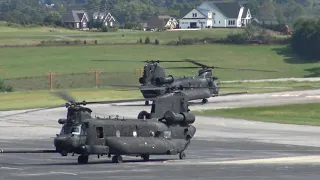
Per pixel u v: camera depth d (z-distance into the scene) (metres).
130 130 136.38
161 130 142.00
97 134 131.00
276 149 172.88
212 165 134.12
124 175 115.56
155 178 112.75
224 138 196.25
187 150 168.00
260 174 120.81
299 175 120.62
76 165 130.25
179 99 148.12
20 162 136.50
